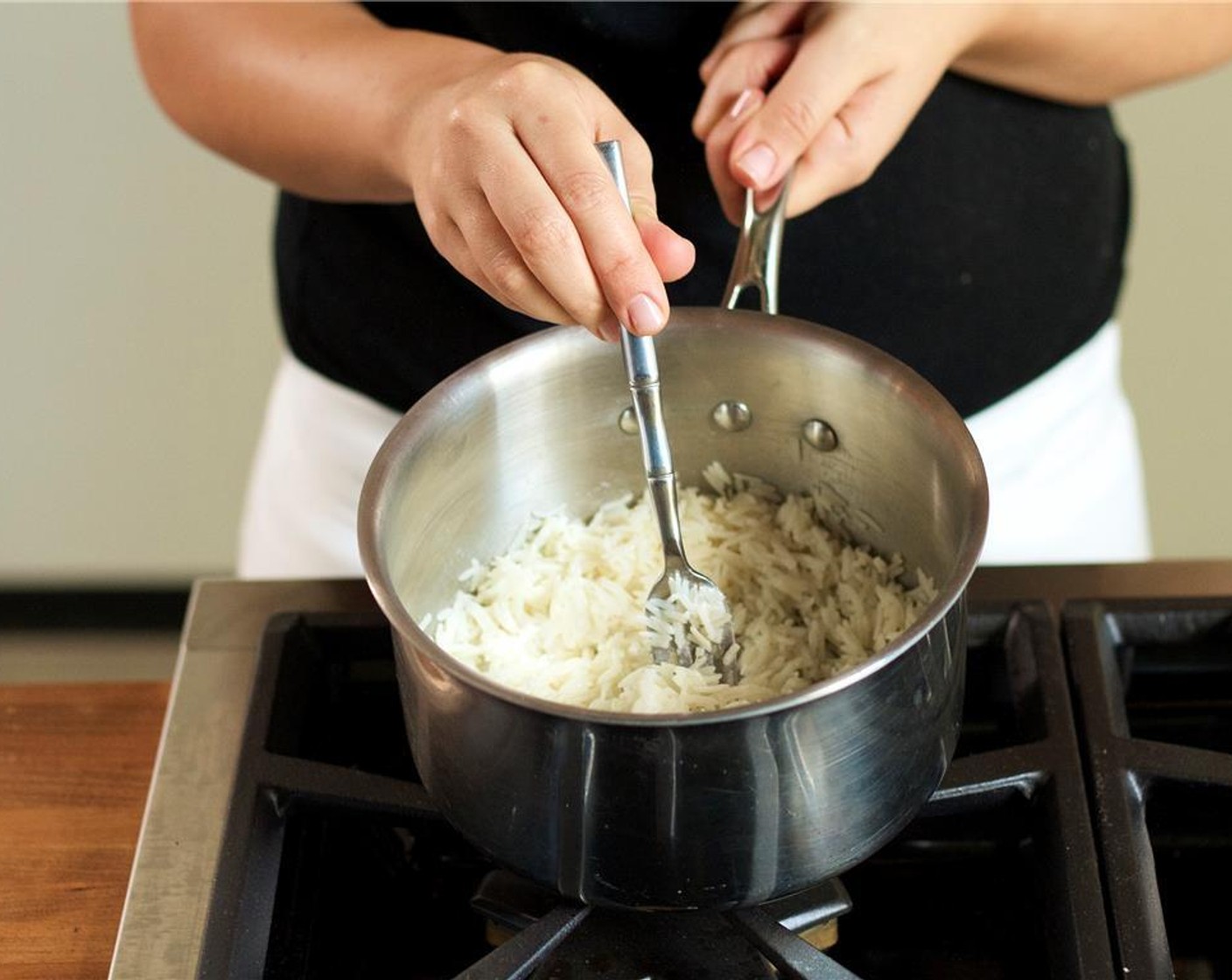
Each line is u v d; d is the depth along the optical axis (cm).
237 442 155
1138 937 65
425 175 72
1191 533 157
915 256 91
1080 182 95
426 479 70
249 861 69
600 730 60
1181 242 141
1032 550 98
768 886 64
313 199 94
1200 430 151
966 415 95
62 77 134
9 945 70
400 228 91
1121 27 88
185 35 87
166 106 89
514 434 73
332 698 77
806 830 63
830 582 76
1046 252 94
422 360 93
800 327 71
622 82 87
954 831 72
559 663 72
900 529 74
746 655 73
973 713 76
